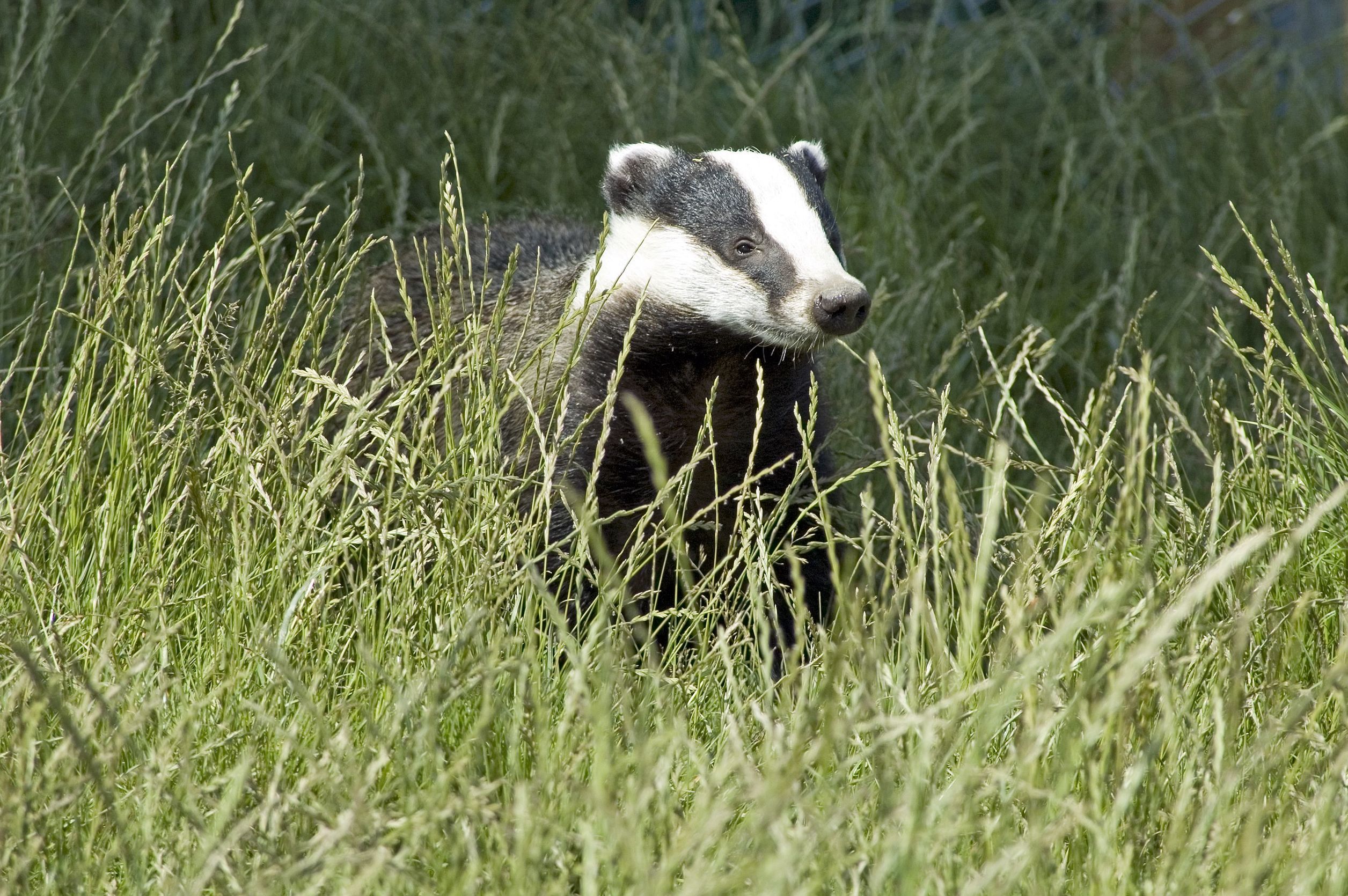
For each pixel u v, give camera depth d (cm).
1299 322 1009
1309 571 923
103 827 700
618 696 782
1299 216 1706
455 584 858
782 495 1138
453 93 1845
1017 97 1978
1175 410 1020
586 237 1439
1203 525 926
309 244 1101
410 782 681
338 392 927
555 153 1745
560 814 682
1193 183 1809
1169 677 738
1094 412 829
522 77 1894
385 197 1725
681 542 864
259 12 1834
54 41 1591
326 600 859
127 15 1773
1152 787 698
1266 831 719
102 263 1020
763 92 1739
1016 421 1032
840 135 1888
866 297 1085
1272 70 1928
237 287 1407
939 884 626
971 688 676
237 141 1683
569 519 1116
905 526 777
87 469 949
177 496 940
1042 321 1585
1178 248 1689
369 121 1767
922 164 1823
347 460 906
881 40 2038
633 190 1207
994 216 1747
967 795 667
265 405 966
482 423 941
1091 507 847
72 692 770
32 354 1297
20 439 1155
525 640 844
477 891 654
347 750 704
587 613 1077
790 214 1148
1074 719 697
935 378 1129
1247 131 1867
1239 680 717
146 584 873
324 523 1034
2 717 729
